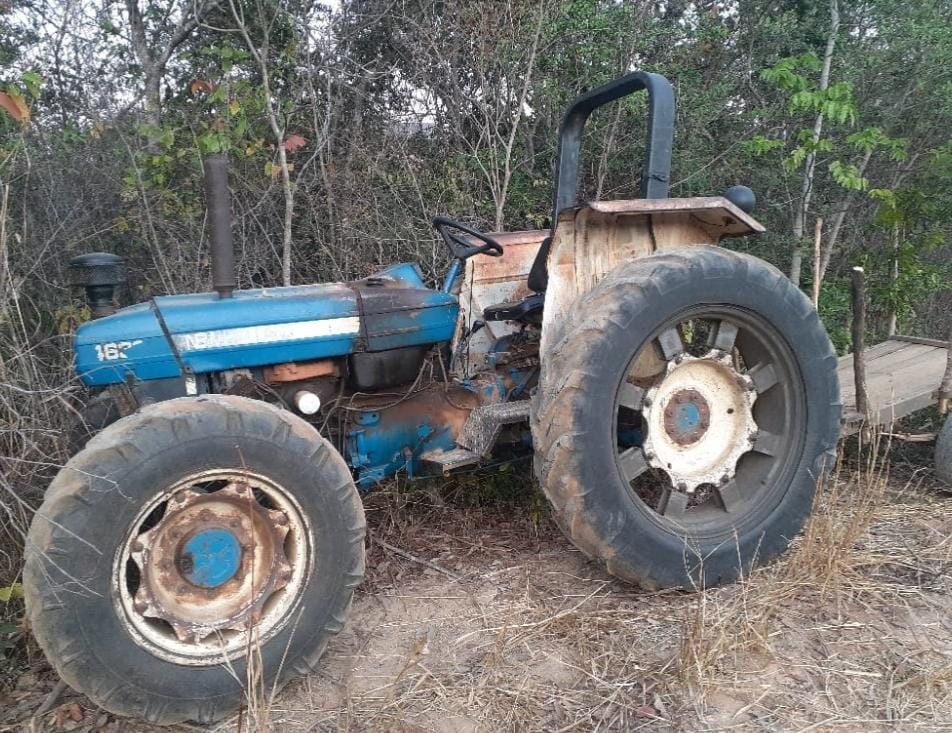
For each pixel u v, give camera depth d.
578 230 2.77
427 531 3.28
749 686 2.21
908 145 6.32
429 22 5.73
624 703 2.14
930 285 5.96
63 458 2.69
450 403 3.11
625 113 5.96
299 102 5.48
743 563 2.77
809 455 2.87
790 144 6.40
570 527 2.54
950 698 2.14
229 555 2.19
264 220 5.35
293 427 2.20
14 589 2.33
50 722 2.16
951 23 6.23
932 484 3.63
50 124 4.83
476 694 2.20
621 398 2.63
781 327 2.77
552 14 5.71
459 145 5.92
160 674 2.04
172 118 5.32
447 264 5.44
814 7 6.50
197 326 2.62
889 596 2.67
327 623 2.26
